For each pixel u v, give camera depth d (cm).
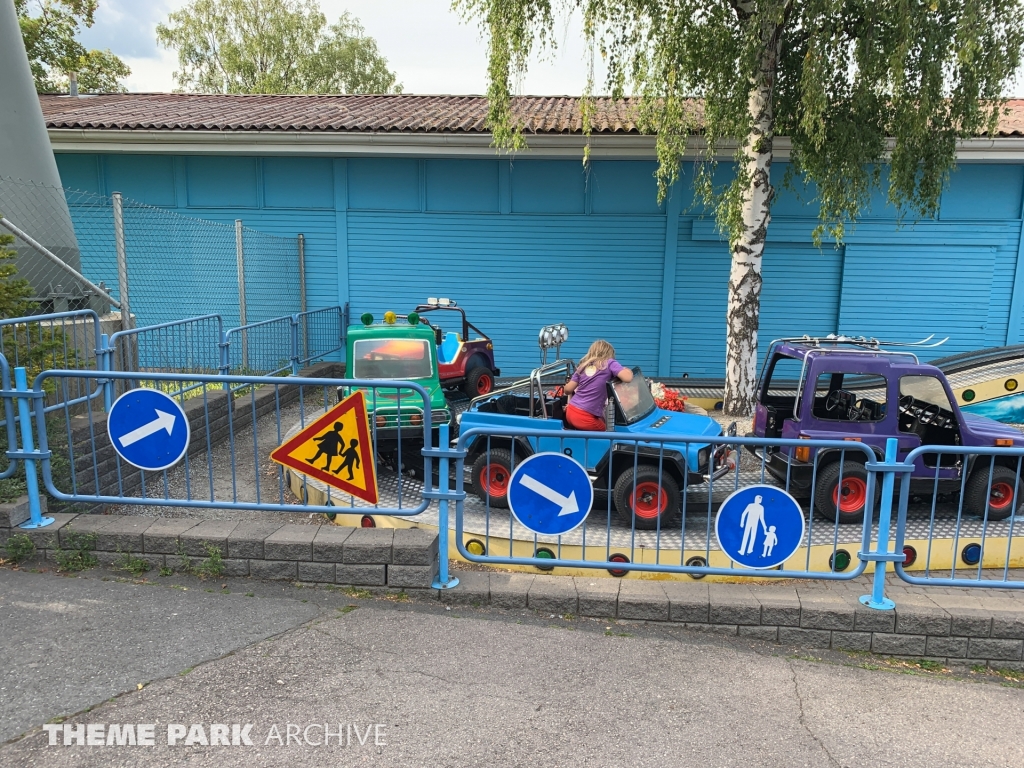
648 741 297
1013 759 299
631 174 1148
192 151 1136
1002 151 1034
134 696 309
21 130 679
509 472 593
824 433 577
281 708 307
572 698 327
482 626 393
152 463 443
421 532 440
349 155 1171
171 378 429
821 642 403
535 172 1160
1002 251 1118
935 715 333
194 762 271
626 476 558
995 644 394
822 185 810
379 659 351
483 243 1188
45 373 431
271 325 1015
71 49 2625
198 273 1171
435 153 1119
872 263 1133
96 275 1183
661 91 824
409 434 629
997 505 586
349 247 1202
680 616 408
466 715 308
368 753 281
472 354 906
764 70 796
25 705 299
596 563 428
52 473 487
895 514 608
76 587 406
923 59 711
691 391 1016
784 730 312
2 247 512
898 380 570
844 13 730
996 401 772
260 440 816
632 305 1186
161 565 431
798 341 712
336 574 424
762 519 415
